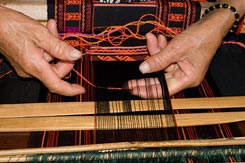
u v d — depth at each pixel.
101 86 1.01
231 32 1.15
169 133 0.88
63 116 0.90
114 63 1.11
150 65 0.96
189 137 0.87
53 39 0.91
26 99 0.97
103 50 1.14
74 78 1.04
